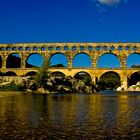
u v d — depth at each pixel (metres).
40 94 109.69
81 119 32.94
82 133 25.12
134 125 28.84
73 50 167.75
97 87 162.88
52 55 170.25
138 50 163.62
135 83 176.75
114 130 26.34
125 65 163.75
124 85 159.38
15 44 171.75
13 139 22.97
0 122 30.56
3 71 166.00
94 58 166.00
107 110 43.47
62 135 24.39
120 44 164.88
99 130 26.36
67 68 162.75
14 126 28.25
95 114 37.91
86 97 89.56
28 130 26.34
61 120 32.16
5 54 171.75
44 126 28.31
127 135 24.36
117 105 54.25
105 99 77.62
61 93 125.81
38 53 170.38
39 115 36.56
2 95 90.75
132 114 38.00
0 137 23.58
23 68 164.38
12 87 120.00
